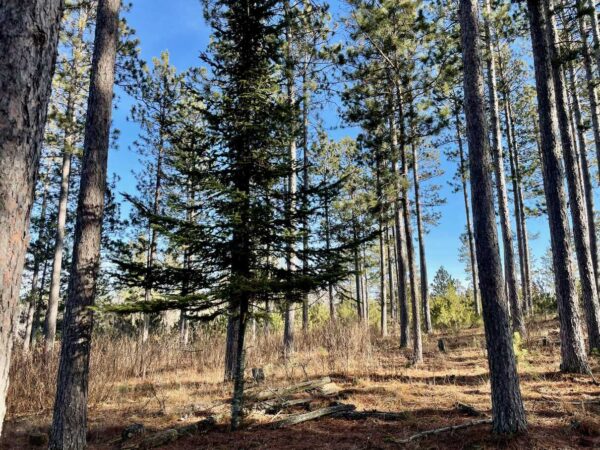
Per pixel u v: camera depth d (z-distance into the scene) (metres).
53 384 8.51
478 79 5.81
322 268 6.05
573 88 15.36
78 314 5.66
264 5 7.08
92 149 6.16
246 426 6.18
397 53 11.63
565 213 8.78
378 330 21.78
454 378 8.59
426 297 18.66
